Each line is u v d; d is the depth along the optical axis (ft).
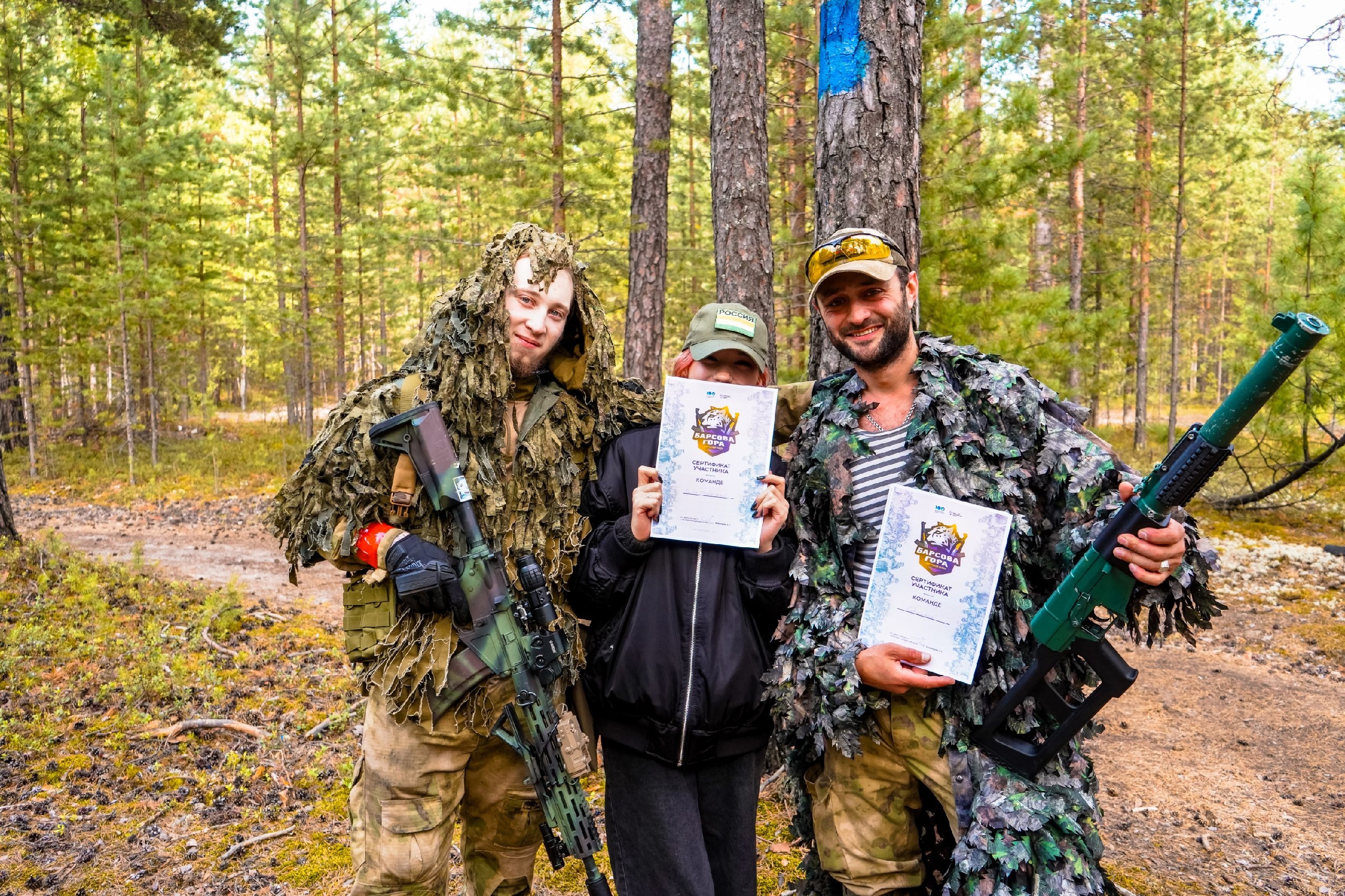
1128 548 5.68
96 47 51.31
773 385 8.13
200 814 10.82
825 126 10.97
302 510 6.91
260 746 12.67
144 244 49.21
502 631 6.79
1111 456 6.25
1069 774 6.36
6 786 11.35
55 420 58.95
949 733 6.37
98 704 14.07
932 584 6.37
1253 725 15.85
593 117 36.68
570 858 10.26
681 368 7.57
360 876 7.01
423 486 6.72
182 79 53.36
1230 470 40.88
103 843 10.07
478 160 37.22
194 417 74.18
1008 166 21.54
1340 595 24.89
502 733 6.91
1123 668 5.92
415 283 53.31
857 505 6.86
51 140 49.16
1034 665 6.13
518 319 6.88
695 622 6.74
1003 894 5.90
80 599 19.27
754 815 7.27
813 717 6.73
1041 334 24.35
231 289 60.85
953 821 6.62
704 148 68.03
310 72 55.26
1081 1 49.90
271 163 56.34
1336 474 33.76
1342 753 14.56
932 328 21.04
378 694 6.91
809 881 7.68
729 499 6.81
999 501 6.34
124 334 48.06
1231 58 49.67
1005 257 25.89
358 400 6.95
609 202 37.40
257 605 20.94
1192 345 97.09
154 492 42.22
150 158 47.93
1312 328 4.84
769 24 30.45
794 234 35.91
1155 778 13.55
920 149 10.96
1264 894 10.05
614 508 7.40
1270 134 52.75
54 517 36.52
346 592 7.04
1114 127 54.08
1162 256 69.26
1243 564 28.84
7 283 50.75
